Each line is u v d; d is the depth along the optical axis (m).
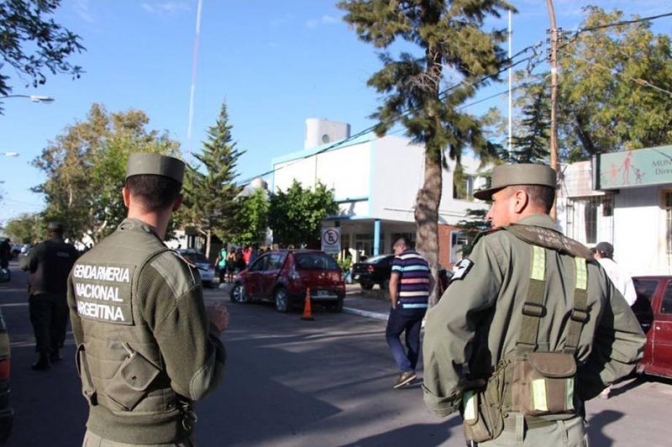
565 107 25.02
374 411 6.42
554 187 2.54
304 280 15.92
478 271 2.20
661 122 22.16
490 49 17.58
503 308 2.23
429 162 18.61
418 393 7.26
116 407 2.27
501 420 2.21
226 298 20.16
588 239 17.09
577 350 2.30
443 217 33.12
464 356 2.19
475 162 33.94
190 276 2.30
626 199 15.80
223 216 38.03
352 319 15.45
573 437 2.21
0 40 9.68
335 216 31.14
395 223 32.38
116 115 51.41
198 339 2.25
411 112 18.48
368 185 29.92
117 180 39.03
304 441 5.40
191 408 2.42
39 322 8.10
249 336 11.69
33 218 96.19
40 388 7.11
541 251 2.29
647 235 15.32
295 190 30.73
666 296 8.03
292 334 12.22
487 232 2.37
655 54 22.77
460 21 18.47
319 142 36.00
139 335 2.25
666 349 7.78
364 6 18.19
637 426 6.16
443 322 2.17
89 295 2.38
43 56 10.41
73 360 8.73
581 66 23.45
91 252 2.48
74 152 51.00
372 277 24.03
